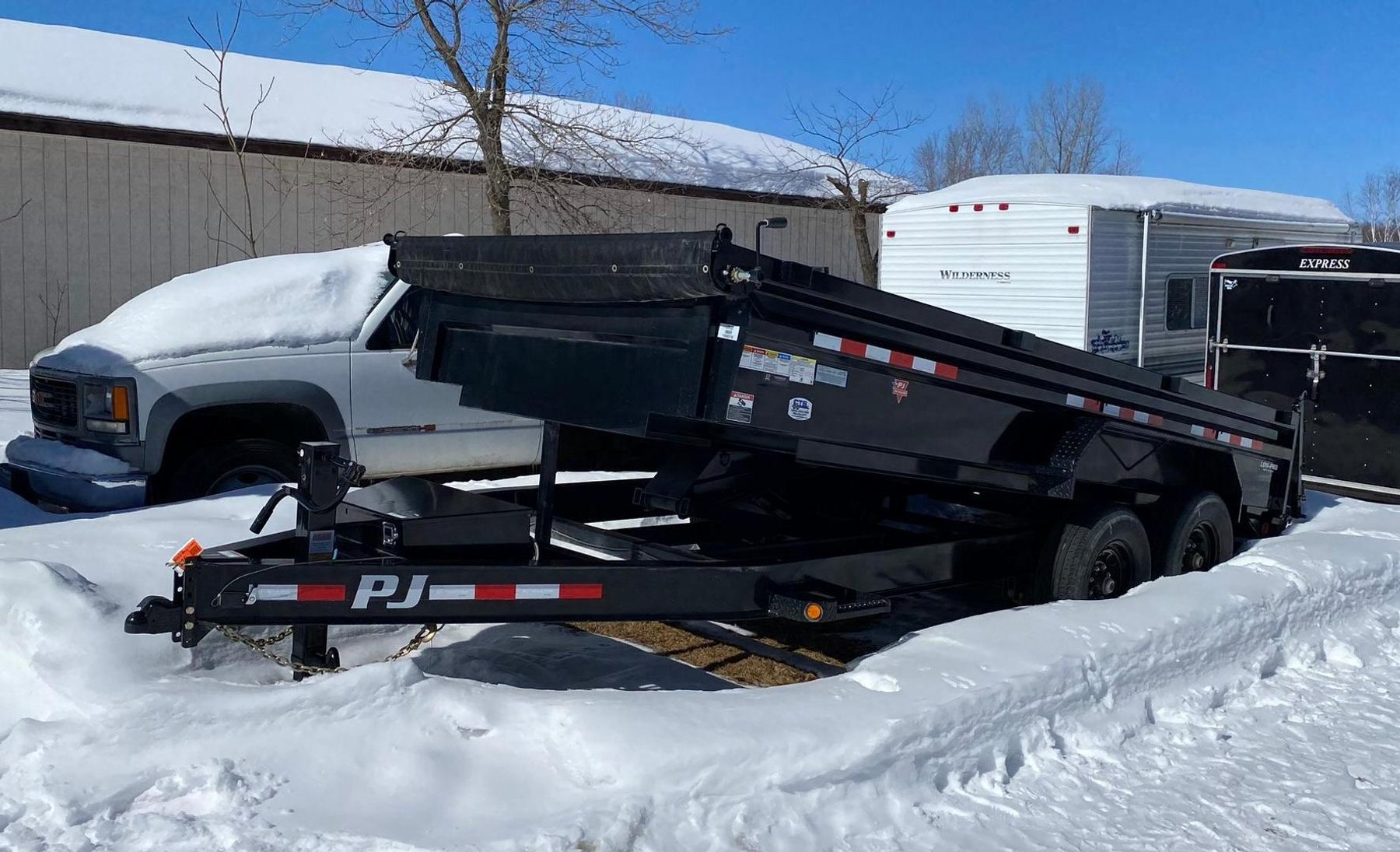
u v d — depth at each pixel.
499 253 4.45
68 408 6.94
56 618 4.15
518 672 4.92
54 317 14.80
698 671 5.09
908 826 3.58
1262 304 9.89
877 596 4.89
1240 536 7.28
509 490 5.95
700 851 3.25
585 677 4.91
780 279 3.92
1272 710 4.77
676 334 4.00
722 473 4.54
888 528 5.93
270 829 3.14
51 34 17.30
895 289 13.95
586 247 4.09
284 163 15.99
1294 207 15.52
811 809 3.50
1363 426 9.35
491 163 14.95
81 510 6.77
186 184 15.42
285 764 3.40
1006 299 12.81
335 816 3.23
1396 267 9.09
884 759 3.66
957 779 3.86
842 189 21.41
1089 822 3.70
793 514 5.72
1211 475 6.54
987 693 3.99
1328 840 3.61
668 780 3.38
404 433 7.44
